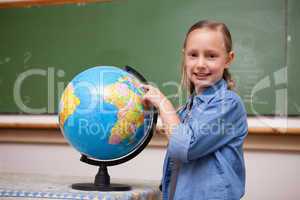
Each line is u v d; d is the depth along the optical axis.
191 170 1.22
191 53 1.24
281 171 1.89
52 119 2.20
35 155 2.23
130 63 2.10
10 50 2.29
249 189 1.92
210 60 1.22
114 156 1.29
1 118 2.27
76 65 2.18
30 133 2.21
